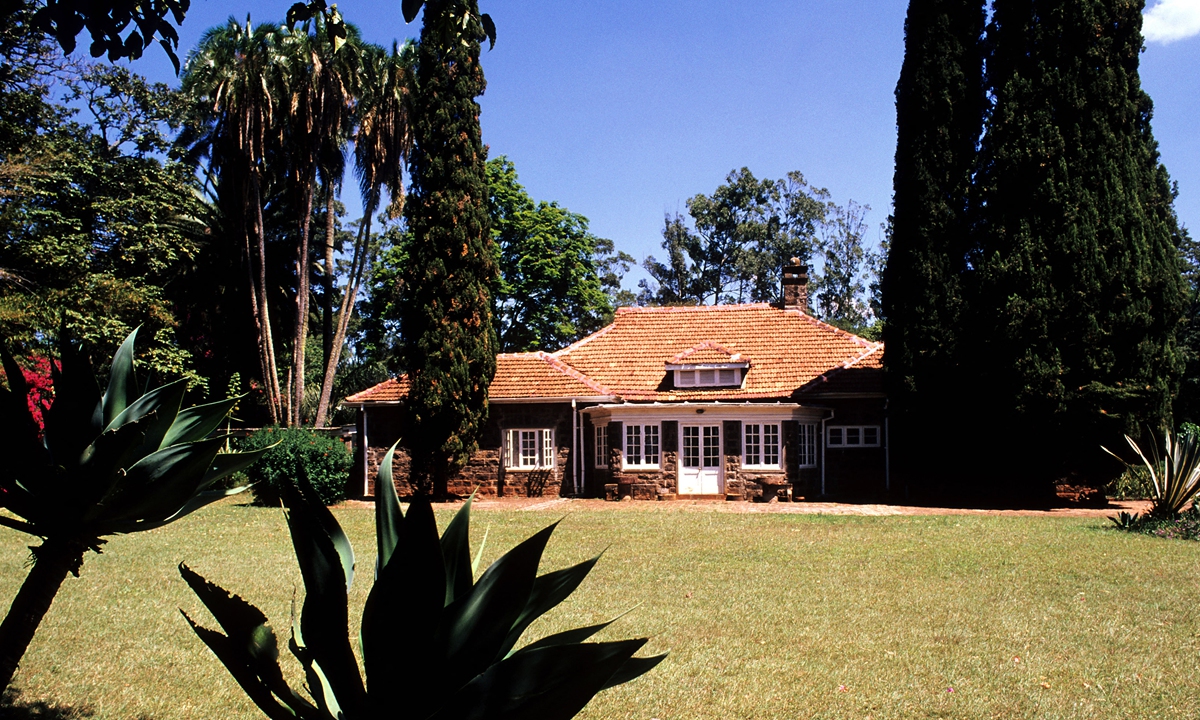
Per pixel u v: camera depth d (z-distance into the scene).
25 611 2.83
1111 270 21.22
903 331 23.80
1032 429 21.66
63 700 6.27
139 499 2.85
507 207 41.00
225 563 12.56
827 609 9.45
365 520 19.06
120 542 14.96
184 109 31.81
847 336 28.56
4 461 2.75
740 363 26.62
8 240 23.94
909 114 24.28
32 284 24.03
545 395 26.28
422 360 25.06
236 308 37.81
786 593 10.30
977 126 24.03
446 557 2.91
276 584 10.77
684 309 31.03
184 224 35.25
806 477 25.09
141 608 9.37
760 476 24.17
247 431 24.70
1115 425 21.02
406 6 5.16
